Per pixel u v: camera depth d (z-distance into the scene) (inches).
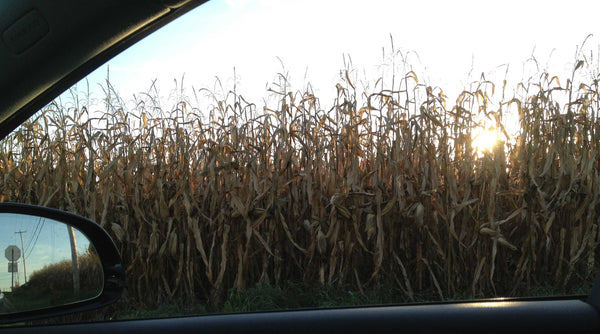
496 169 194.1
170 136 217.6
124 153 215.2
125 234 206.1
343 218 195.6
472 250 206.8
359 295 188.7
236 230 204.4
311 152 208.5
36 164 219.6
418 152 209.2
